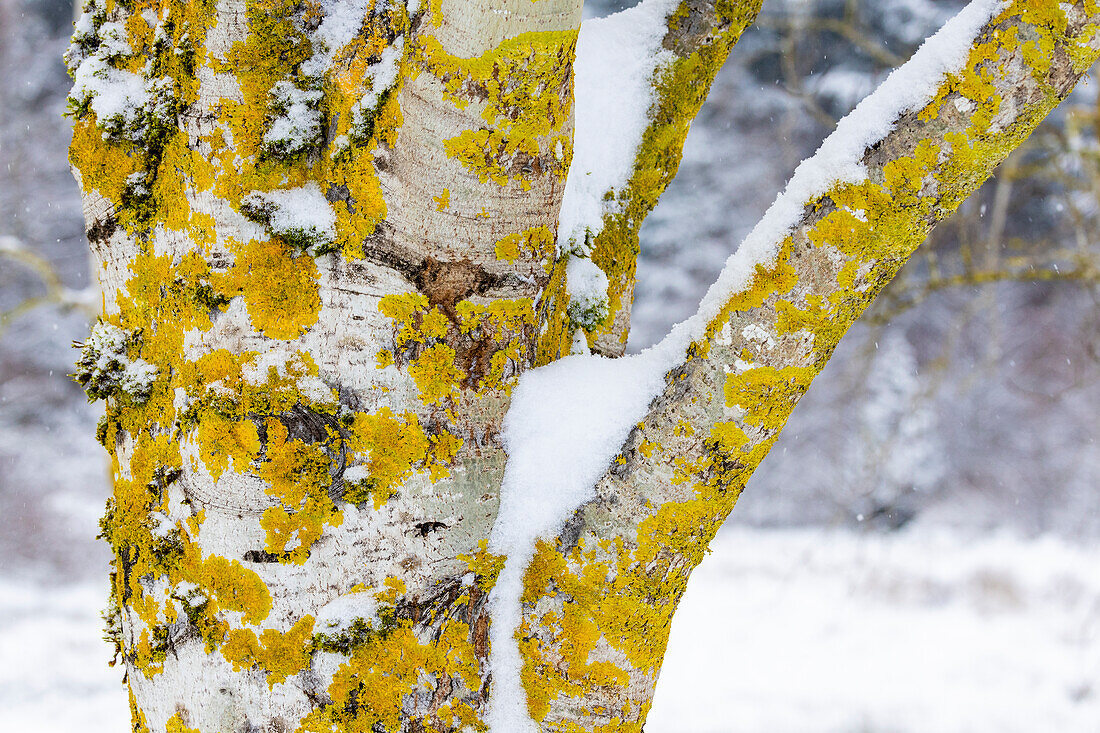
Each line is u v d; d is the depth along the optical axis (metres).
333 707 1.73
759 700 6.88
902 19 9.85
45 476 12.66
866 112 1.70
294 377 1.72
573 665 1.77
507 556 1.77
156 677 1.74
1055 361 14.00
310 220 1.72
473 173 1.71
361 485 1.73
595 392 1.77
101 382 1.76
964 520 13.71
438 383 1.74
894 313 4.65
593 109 1.95
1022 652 8.00
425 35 1.69
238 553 1.72
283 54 1.71
